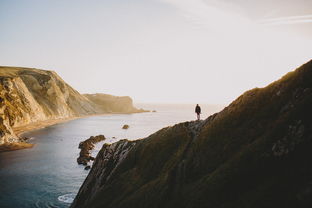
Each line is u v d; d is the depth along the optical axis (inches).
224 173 738.2
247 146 772.0
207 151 969.5
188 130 1277.1
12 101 6087.6
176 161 1082.1
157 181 1019.3
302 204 479.5
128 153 1502.2
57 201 1868.8
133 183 1213.7
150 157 1298.0
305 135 605.3
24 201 1850.4
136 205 966.4
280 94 852.0
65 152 3511.3
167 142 1302.9
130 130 6102.4
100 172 1641.2
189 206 742.5
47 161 2977.4
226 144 903.7
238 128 917.2
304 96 730.2
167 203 856.3
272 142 686.5
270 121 807.7
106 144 1845.5
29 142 4158.5
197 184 825.5
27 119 6348.4
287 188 538.3
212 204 680.4
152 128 6515.8
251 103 960.3
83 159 2999.5
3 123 4089.6
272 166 634.2
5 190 2044.8
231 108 1050.1
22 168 2655.0
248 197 602.9
